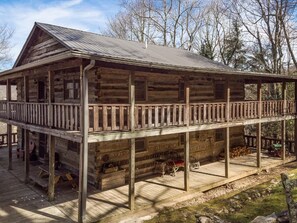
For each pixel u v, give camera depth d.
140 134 8.65
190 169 12.72
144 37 32.94
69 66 7.88
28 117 10.48
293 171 13.22
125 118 10.91
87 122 7.35
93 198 9.25
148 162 11.94
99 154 10.37
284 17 21.89
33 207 8.55
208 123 10.78
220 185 11.10
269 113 13.71
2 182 10.87
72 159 11.87
